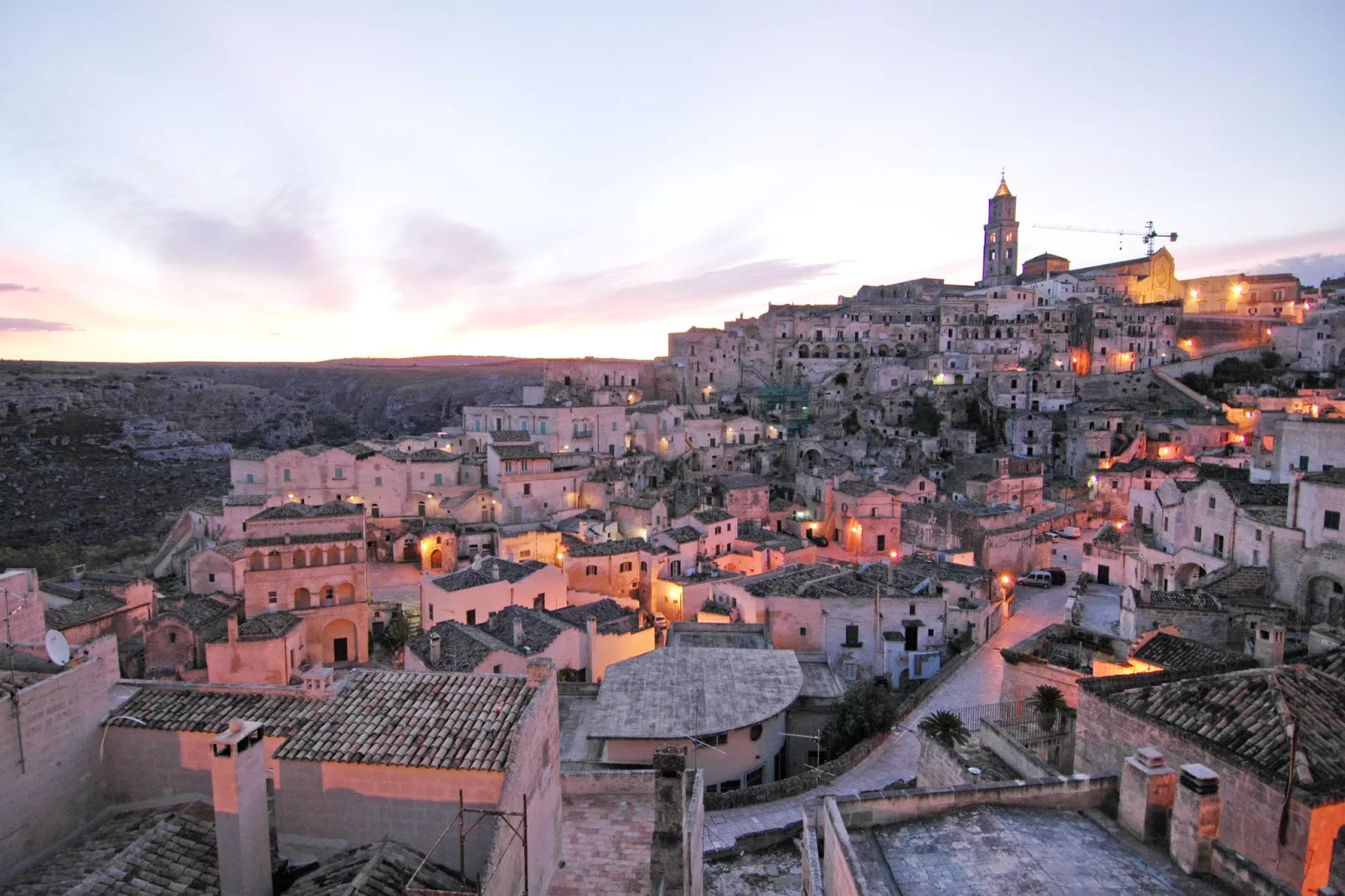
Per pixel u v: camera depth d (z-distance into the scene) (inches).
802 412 5974.4
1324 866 759.1
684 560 3147.1
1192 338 6338.6
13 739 821.2
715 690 1859.0
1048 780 818.2
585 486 3939.5
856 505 3782.0
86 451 6481.3
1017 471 4190.5
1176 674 1087.6
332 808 869.8
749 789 1637.6
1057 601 3019.2
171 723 935.7
